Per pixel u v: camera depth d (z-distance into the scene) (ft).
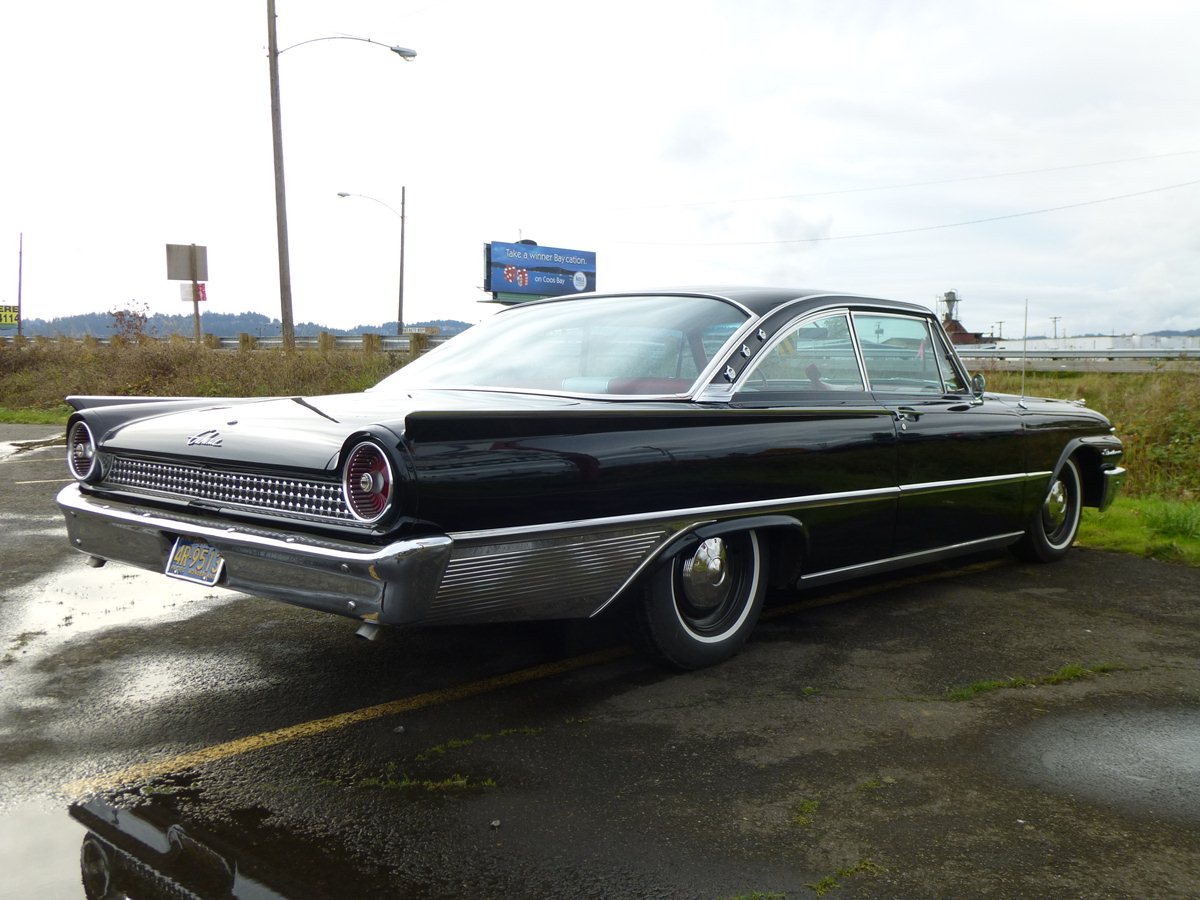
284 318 64.28
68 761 9.07
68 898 6.75
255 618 13.78
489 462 8.75
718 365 11.41
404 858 7.43
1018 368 65.00
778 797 8.52
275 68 62.39
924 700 10.88
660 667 11.67
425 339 63.05
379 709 10.44
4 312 153.99
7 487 25.99
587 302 13.28
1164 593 15.83
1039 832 7.95
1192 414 36.47
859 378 13.29
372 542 8.39
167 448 10.25
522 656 12.21
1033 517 16.97
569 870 7.29
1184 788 8.78
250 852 7.48
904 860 7.50
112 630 13.15
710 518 10.84
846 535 12.71
